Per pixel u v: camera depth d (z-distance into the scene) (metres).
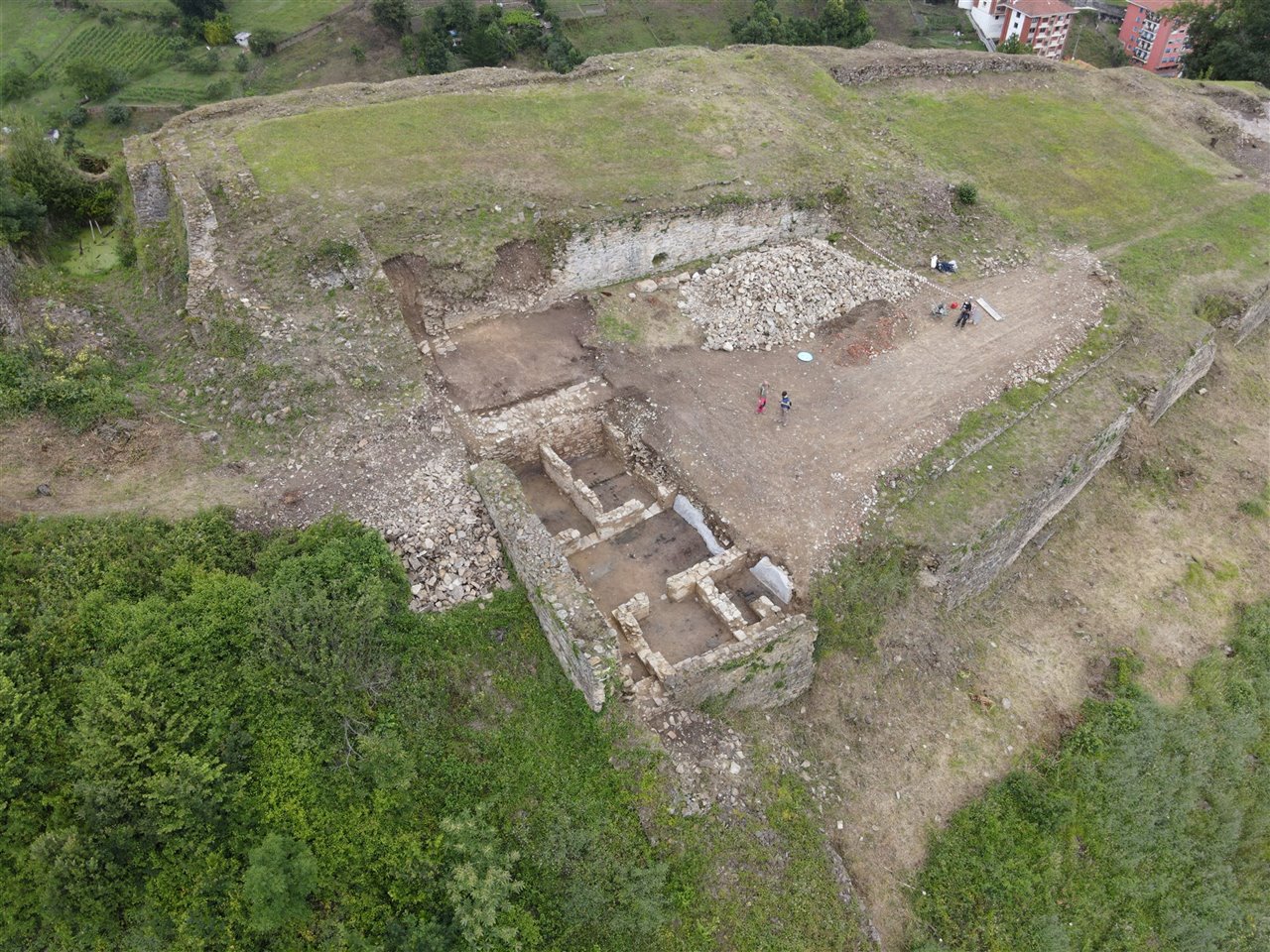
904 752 19.31
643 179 27.36
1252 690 21.95
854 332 25.23
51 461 18.09
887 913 17.23
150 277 24.20
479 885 13.95
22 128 27.05
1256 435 28.22
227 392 20.45
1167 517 25.50
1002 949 17.02
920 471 21.59
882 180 30.36
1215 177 34.31
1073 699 21.17
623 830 15.58
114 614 15.18
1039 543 23.98
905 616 20.41
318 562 16.77
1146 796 19.47
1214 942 18.05
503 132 29.02
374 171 26.11
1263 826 19.80
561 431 21.56
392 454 19.61
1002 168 33.59
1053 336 25.92
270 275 22.64
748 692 18.02
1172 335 27.00
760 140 30.61
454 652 16.97
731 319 24.98
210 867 13.34
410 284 23.62
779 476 21.03
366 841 14.28
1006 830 18.55
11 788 13.06
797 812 17.23
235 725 14.54
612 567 19.83
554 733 16.52
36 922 12.76
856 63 37.91
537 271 25.16
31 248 24.98
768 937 15.48
